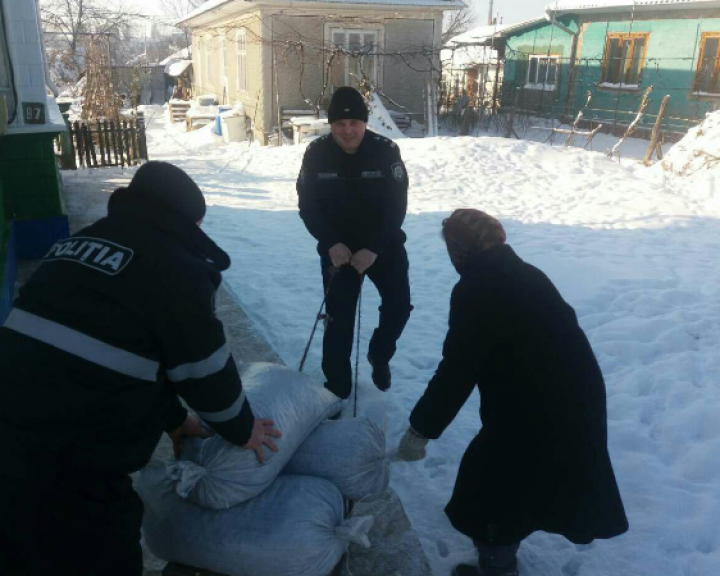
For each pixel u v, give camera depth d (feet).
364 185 11.98
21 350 5.70
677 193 38.17
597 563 9.53
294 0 64.13
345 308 12.14
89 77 66.69
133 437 6.03
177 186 6.23
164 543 7.50
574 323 7.93
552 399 7.62
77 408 5.68
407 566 9.09
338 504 7.68
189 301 5.98
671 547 9.95
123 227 6.06
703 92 69.67
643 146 70.49
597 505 7.81
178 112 91.61
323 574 7.30
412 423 8.33
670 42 72.08
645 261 24.36
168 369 6.16
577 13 82.33
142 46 207.62
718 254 25.80
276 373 8.84
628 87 76.69
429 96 68.03
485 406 8.13
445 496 10.84
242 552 7.09
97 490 5.86
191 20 91.04
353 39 67.77
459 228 8.05
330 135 12.05
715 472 11.76
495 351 7.73
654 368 15.71
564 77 85.87
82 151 43.39
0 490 5.61
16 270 20.10
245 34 71.26
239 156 51.11
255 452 7.27
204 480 7.16
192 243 6.33
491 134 79.00
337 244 11.78
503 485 7.91
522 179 41.16
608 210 33.58
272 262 23.32
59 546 5.73
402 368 15.37
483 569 8.51
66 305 5.74
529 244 26.63
